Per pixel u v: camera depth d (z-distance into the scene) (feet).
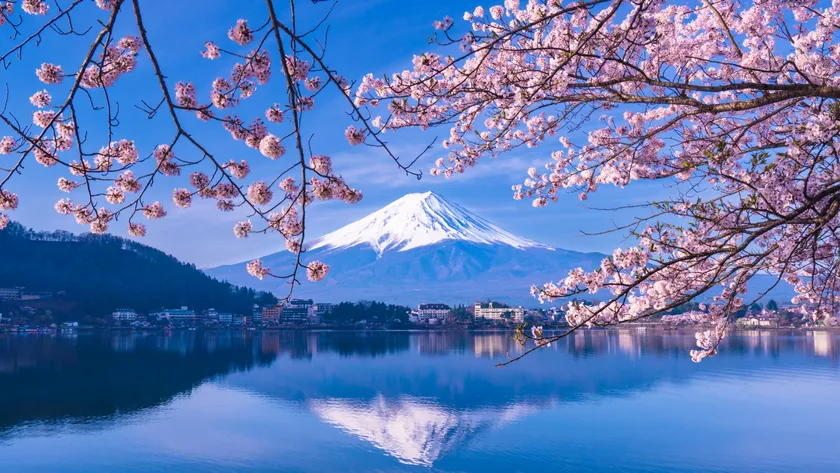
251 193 19.40
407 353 438.40
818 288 27.50
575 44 22.88
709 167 22.71
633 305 27.20
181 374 303.07
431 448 151.84
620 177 29.22
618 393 222.89
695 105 21.74
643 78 21.52
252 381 275.18
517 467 133.39
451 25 24.70
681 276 25.95
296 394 236.84
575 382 257.34
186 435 163.63
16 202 21.20
